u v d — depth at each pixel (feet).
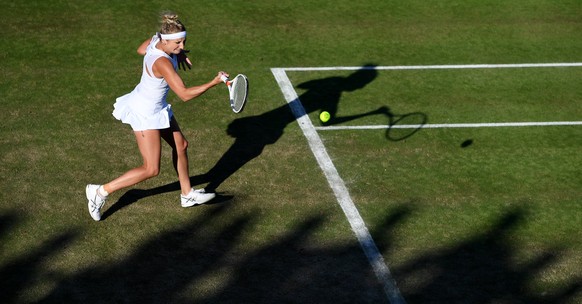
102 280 30.04
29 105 42.27
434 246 33.09
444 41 52.80
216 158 38.65
